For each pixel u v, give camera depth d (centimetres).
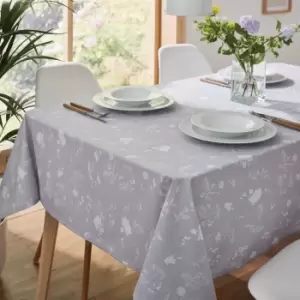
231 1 404
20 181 184
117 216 153
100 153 154
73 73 237
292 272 152
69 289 222
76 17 347
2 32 214
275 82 235
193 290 136
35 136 181
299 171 164
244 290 223
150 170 138
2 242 221
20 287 222
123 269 237
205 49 399
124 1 370
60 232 263
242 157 147
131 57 384
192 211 133
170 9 230
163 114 188
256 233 155
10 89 328
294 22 466
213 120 172
